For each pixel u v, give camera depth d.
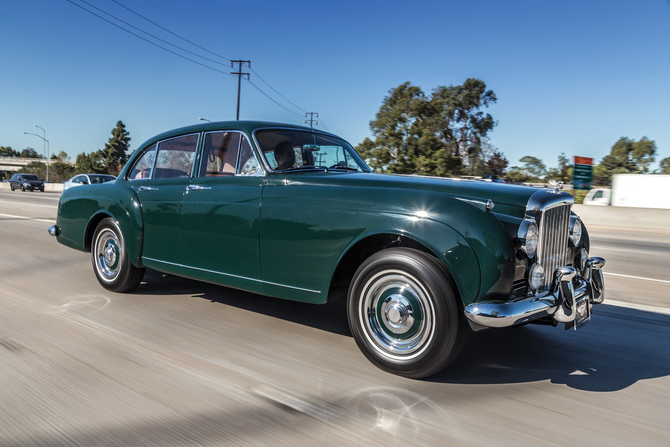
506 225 2.88
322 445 2.12
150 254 4.33
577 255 3.49
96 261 4.89
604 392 2.80
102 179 19.64
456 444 2.16
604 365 3.24
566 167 48.50
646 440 2.26
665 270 7.27
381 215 2.91
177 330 3.67
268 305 4.44
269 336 3.59
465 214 2.71
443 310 2.70
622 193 26.09
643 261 8.22
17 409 2.39
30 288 4.95
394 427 2.30
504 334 3.84
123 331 3.61
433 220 2.75
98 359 3.05
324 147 4.15
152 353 3.18
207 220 3.80
